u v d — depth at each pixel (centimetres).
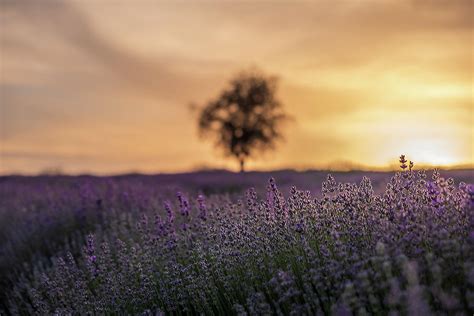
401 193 522
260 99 3503
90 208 1200
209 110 3569
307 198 572
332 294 464
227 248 582
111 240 909
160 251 696
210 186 1870
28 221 1193
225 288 555
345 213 535
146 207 1173
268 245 561
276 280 488
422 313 363
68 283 749
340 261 476
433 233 440
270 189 643
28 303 804
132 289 638
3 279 965
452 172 1529
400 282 420
